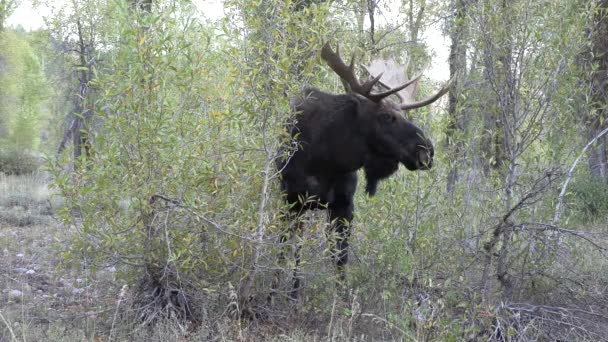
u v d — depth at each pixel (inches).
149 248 227.5
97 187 219.1
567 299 271.4
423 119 293.9
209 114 224.5
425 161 258.5
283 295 239.9
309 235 247.9
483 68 290.7
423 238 260.1
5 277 289.7
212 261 231.3
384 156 263.3
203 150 223.0
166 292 231.0
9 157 920.3
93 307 237.8
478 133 294.2
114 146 217.8
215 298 236.1
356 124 259.6
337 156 259.8
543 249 267.4
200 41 240.1
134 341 214.1
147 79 216.2
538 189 272.7
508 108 277.1
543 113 270.4
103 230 226.1
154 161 221.0
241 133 232.1
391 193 268.5
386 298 237.8
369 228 265.9
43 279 292.7
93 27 520.7
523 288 272.8
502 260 266.1
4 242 363.3
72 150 223.1
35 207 504.1
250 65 227.5
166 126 221.5
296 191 258.4
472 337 217.3
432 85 355.6
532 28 268.8
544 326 246.7
